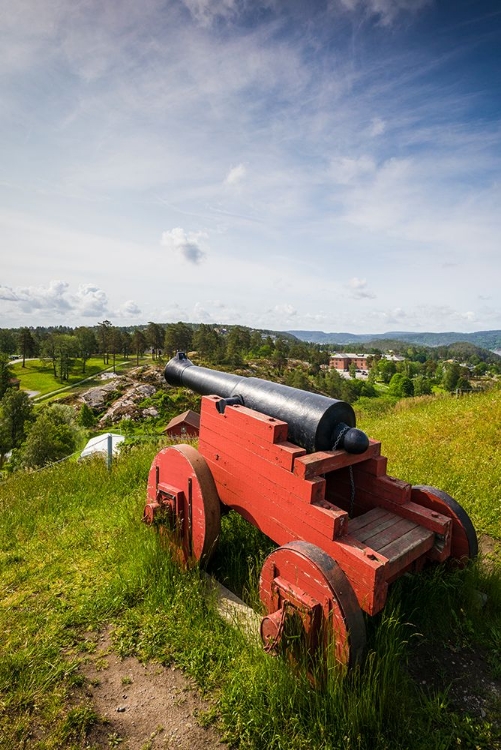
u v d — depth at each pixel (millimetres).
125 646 2801
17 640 2842
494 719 2320
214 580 3473
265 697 2350
